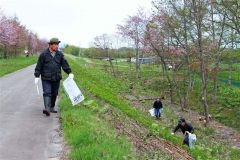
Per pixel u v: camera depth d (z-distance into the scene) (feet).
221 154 67.00
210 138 80.79
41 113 43.73
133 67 239.50
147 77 183.01
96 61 299.99
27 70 146.72
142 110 96.53
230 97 133.39
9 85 77.61
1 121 38.83
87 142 29.17
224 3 89.76
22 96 58.49
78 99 45.29
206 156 56.08
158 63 163.02
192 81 142.20
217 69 123.44
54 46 41.52
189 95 139.64
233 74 178.70
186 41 113.80
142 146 35.45
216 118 109.19
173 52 127.44
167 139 54.95
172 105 122.42
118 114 54.03
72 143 29.99
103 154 26.32
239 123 102.22
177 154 43.91
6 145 30.27
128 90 134.51
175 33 115.96
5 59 248.52
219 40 113.60
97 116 43.37
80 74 123.75
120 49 265.75
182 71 154.10
